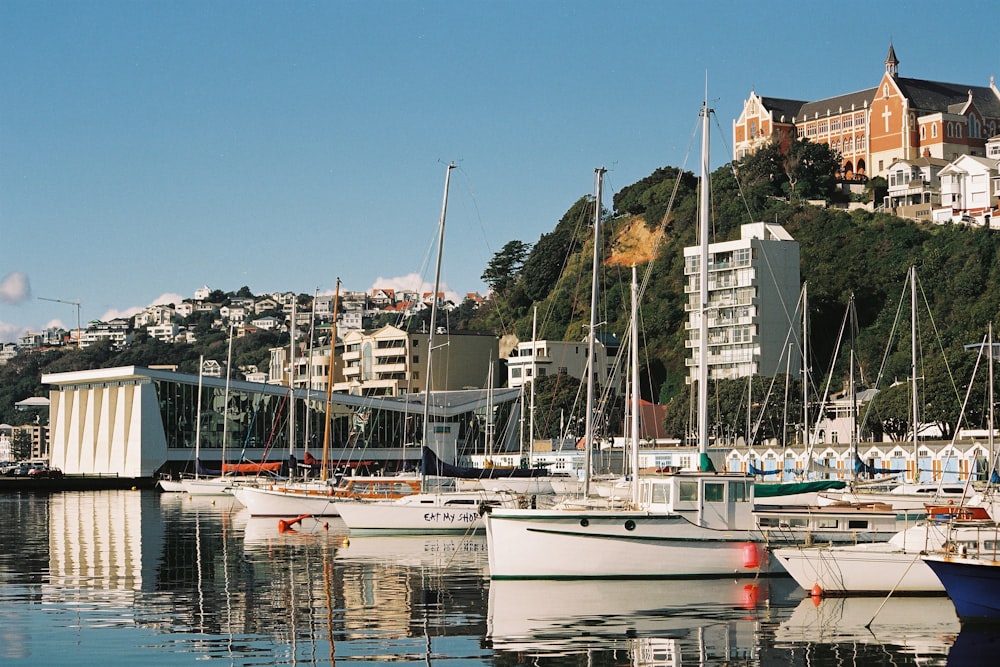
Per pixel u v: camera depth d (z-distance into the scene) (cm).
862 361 17112
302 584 5147
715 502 5069
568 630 4006
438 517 7256
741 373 17738
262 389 16962
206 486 13625
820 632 3956
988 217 19275
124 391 17012
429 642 3834
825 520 5138
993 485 7362
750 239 17788
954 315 16538
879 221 19525
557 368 19950
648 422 17225
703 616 4238
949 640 3831
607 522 4988
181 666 3522
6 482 15150
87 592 4969
